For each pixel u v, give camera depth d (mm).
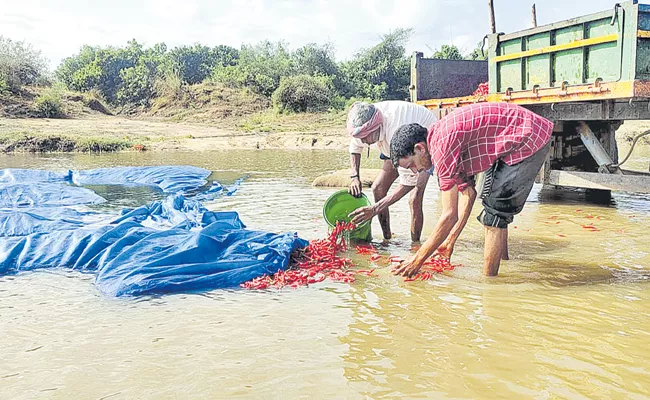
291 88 40125
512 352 3838
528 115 4883
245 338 4105
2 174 13227
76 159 19031
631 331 4152
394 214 8586
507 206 5180
